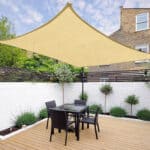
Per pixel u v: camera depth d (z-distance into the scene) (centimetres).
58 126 531
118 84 937
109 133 622
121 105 924
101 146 507
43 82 887
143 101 865
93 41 577
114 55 672
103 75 1052
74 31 520
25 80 780
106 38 545
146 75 891
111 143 530
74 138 569
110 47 605
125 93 916
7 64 1109
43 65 1200
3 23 1194
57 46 614
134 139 566
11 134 591
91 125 722
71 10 433
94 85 1002
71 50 654
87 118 624
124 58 686
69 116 630
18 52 1154
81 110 580
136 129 670
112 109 895
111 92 950
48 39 555
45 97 887
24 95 748
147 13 1393
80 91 1028
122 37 1510
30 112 755
